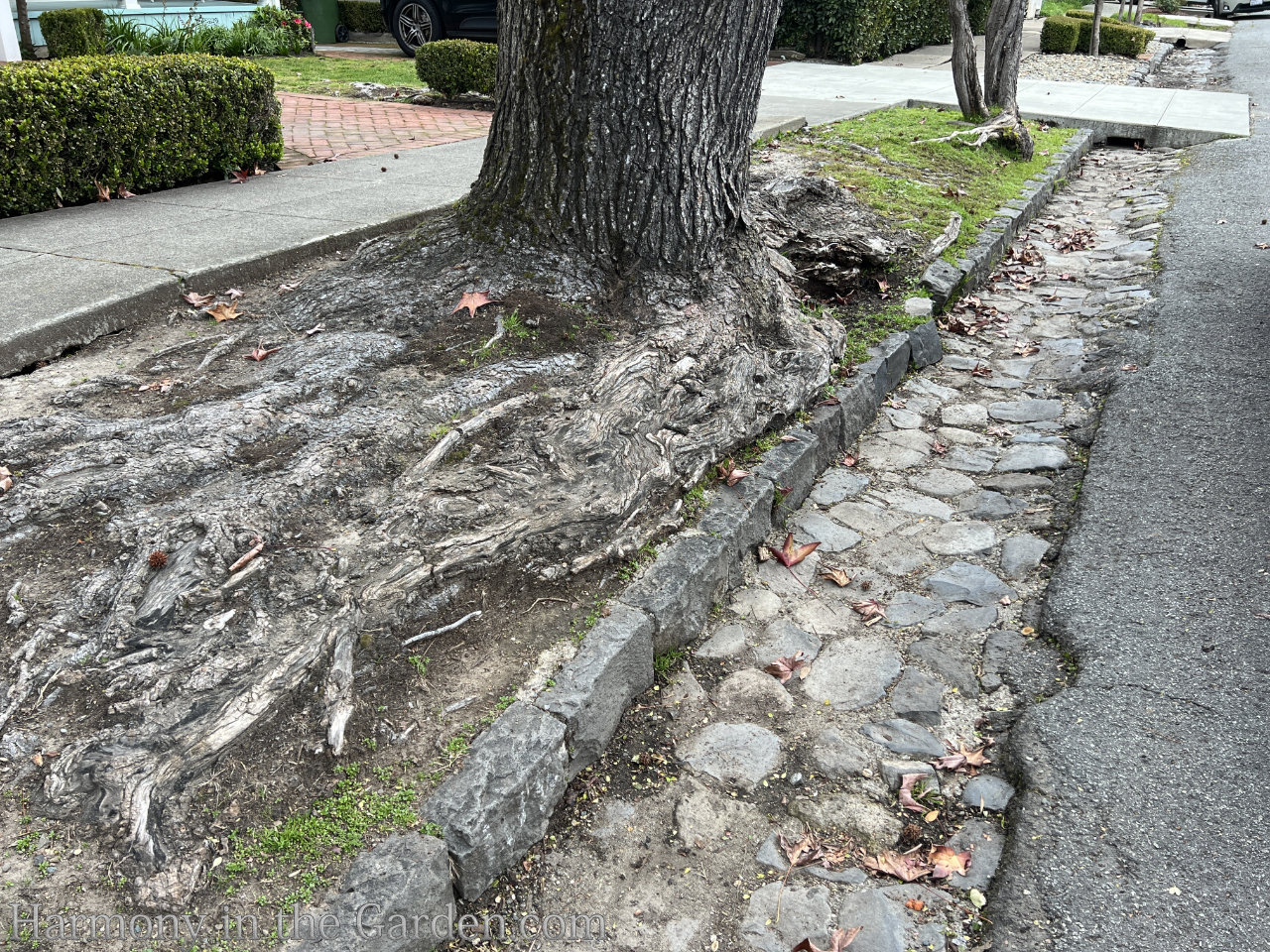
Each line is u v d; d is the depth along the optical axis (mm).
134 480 2939
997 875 2348
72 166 6207
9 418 3375
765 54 4367
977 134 9867
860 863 2434
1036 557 3684
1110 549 3588
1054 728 2748
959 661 3162
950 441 4734
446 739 2418
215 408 3332
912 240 6781
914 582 3613
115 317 4336
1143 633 3119
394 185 7000
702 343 4047
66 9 12969
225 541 2680
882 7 18453
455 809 2199
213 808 2148
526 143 4281
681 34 3996
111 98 6266
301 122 10125
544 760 2375
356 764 2330
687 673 3076
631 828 2521
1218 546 3529
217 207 6250
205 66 6891
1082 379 5270
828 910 2297
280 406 3400
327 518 2930
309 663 2426
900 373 5312
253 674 2369
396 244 4684
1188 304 5973
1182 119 12188
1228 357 5156
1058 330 6074
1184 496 3883
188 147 6883
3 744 2191
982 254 6805
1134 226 8211
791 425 4215
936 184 8398
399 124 10266
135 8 14406
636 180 4168
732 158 4414
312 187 6934
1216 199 8625
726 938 2232
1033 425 4840
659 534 3291
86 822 2061
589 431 3404
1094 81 16391
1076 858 2334
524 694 2572
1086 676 2959
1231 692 2824
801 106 12086
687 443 3609
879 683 3062
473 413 3486
